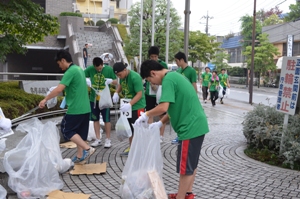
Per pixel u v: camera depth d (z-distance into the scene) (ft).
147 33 56.80
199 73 120.47
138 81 19.24
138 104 19.83
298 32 110.42
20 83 30.94
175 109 12.35
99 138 22.70
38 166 13.84
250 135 22.12
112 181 15.96
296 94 19.12
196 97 12.53
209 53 93.25
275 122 21.59
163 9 55.72
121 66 19.24
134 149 13.28
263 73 129.70
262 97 82.28
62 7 77.15
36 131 14.42
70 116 17.29
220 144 24.09
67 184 15.47
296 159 18.02
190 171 12.34
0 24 25.99
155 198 12.57
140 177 13.05
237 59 156.46
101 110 22.12
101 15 119.14
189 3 29.12
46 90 31.68
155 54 21.47
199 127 12.21
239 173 17.42
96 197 14.07
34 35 29.50
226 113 43.55
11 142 17.90
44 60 80.07
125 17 119.24
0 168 14.10
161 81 12.96
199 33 91.20
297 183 16.06
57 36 72.95
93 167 17.63
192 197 13.14
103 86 21.71
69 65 17.43
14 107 22.76
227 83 59.62
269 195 14.51
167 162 19.24
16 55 77.41
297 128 19.31
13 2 25.93
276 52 111.65
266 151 20.77
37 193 13.78
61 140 23.13
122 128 18.79
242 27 128.57
